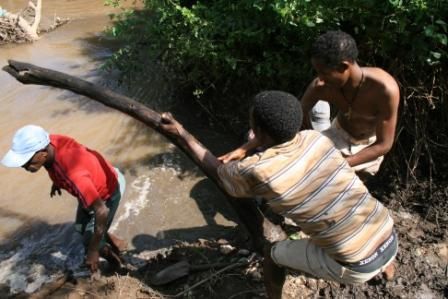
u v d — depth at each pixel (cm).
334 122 327
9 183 452
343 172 230
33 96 598
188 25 462
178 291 334
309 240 256
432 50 344
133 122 544
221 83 514
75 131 528
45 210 423
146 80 612
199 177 460
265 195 226
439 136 400
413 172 394
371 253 233
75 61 702
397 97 271
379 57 388
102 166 313
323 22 375
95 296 336
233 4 433
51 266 371
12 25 770
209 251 368
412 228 366
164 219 412
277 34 421
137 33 545
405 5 338
